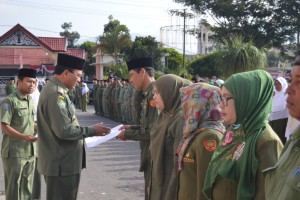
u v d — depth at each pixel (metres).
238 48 8.24
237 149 2.60
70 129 4.34
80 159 4.57
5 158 5.38
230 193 2.62
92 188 7.00
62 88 4.47
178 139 3.48
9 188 5.39
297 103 2.01
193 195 3.13
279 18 24.27
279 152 2.47
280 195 2.01
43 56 44.16
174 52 37.25
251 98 2.54
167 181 3.66
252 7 24.20
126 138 4.60
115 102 17.75
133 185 7.18
